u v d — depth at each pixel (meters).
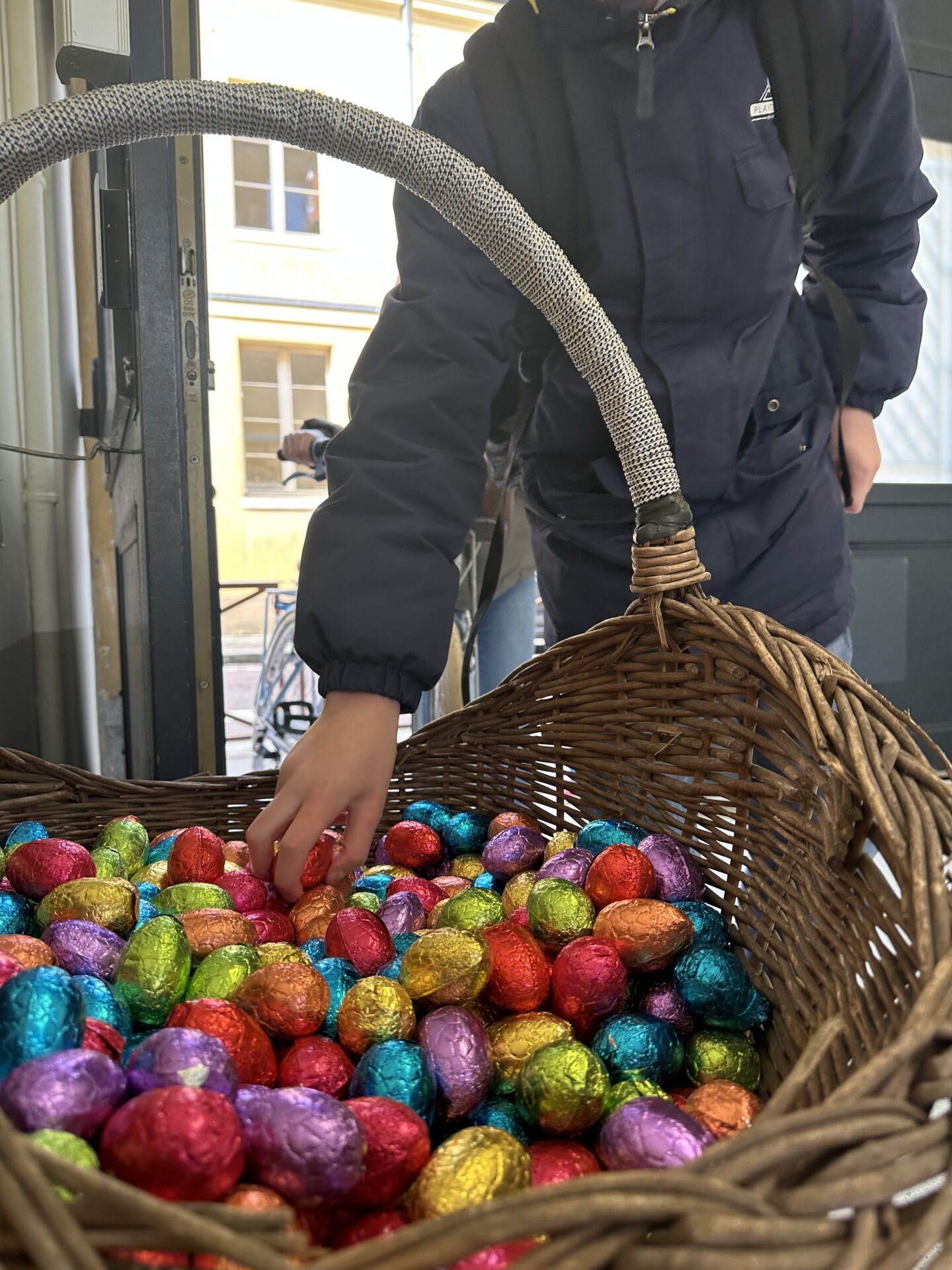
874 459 1.04
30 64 1.97
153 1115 0.38
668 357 0.87
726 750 0.73
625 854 0.69
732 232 0.84
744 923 0.69
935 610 2.55
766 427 0.92
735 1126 0.50
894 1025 0.40
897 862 0.45
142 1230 0.27
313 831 0.65
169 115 0.60
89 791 0.89
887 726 0.54
